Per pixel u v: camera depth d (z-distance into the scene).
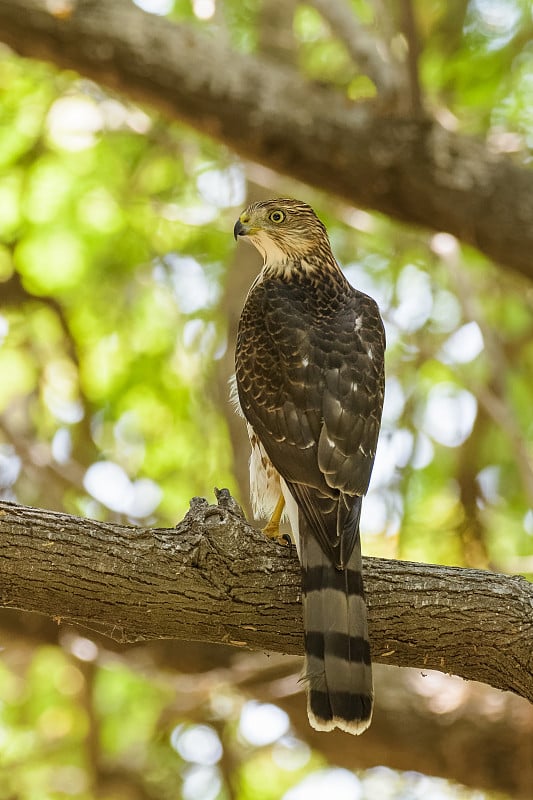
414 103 11.77
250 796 13.86
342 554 7.15
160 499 13.95
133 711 13.82
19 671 14.20
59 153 14.17
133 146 14.53
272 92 12.13
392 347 14.53
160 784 13.55
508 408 12.56
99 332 14.55
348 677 6.82
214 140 12.44
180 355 14.27
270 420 8.12
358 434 7.98
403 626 7.18
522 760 12.19
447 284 14.89
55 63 12.27
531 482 12.21
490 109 13.84
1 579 6.83
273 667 11.90
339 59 14.41
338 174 12.15
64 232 14.08
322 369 8.20
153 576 6.91
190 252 14.69
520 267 11.97
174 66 12.06
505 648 7.18
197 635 7.14
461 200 11.90
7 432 13.57
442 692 12.45
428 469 14.26
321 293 9.18
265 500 8.59
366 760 12.56
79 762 13.66
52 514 6.92
